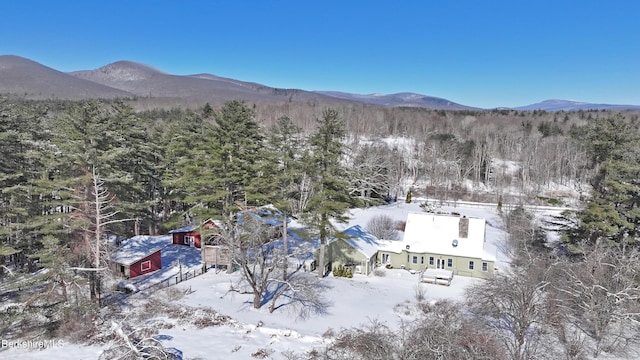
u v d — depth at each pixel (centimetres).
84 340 2191
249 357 2070
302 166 3316
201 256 4003
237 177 3247
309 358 2000
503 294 2452
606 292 2441
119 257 3472
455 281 3650
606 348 2358
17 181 2981
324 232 3359
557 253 3594
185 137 4041
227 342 2234
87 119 2761
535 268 2741
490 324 2395
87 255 2505
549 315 2358
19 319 2255
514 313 2298
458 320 2177
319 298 3003
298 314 2698
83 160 2664
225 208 3203
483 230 3981
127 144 3847
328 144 3209
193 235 4353
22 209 2647
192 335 2312
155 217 4812
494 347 1831
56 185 2578
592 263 2630
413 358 1655
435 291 3319
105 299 2817
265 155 3516
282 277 3278
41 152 2978
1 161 2798
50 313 2412
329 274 3678
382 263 4075
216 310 2697
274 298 2702
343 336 2222
